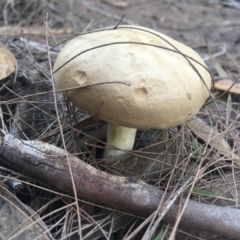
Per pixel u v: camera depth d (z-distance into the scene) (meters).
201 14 0.50
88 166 0.16
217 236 0.16
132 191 0.16
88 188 0.16
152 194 0.16
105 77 0.15
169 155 0.20
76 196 0.15
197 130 0.22
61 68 0.16
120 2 0.51
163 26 0.44
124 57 0.15
